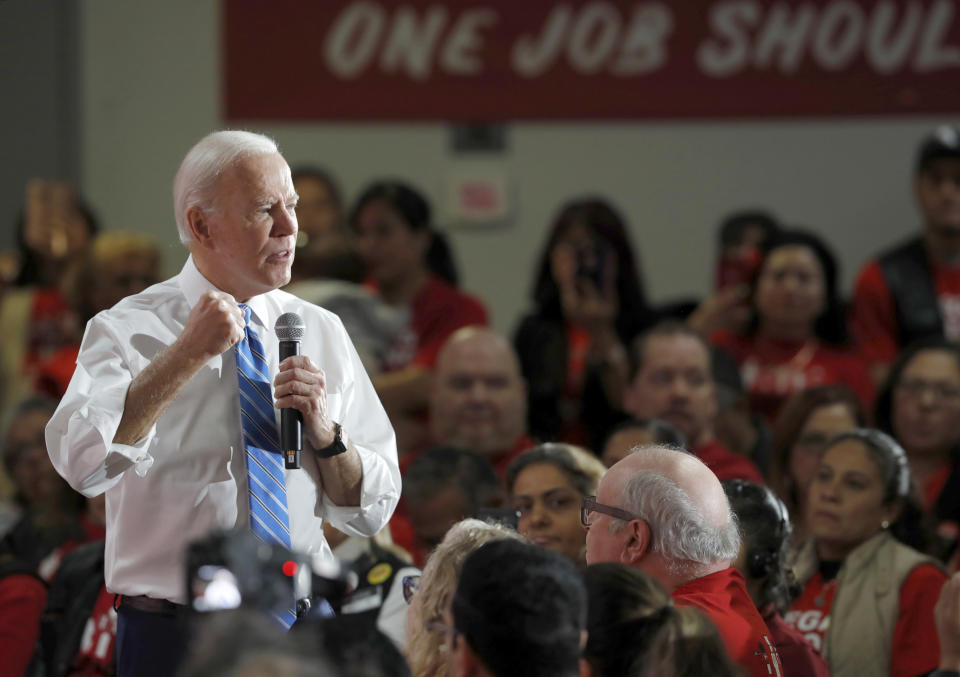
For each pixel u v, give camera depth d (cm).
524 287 2200
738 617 780
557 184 2205
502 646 577
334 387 785
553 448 1029
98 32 2211
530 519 1002
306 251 1634
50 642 1062
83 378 724
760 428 1463
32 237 1934
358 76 2098
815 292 1608
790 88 2061
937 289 1703
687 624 654
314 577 561
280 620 688
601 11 2077
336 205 1822
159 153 2214
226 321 702
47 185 1958
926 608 998
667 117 2077
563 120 2084
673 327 1354
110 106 2209
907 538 1077
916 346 1397
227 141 744
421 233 1739
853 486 1057
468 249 2205
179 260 2166
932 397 1355
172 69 2212
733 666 654
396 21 2089
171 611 730
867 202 2184
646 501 798
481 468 1101
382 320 1602
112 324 740
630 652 642
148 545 736
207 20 2211
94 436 696
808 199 2191
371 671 508
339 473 755
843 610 1027
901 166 2178
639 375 1355
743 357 1633
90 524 1290
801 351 1620
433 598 766
